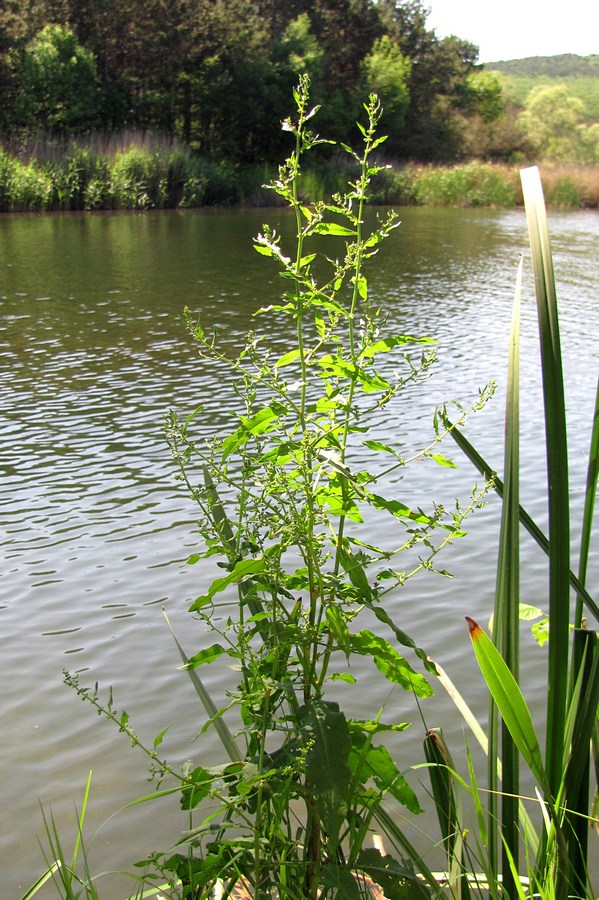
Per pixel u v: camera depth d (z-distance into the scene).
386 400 1.94
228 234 24.38
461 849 1.83
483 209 37.81
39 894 3.05
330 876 1.73
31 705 4.17
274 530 1.89
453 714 4.02
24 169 30.80
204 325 13.20
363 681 4.29
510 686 1.49
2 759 3.78
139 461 7.53
